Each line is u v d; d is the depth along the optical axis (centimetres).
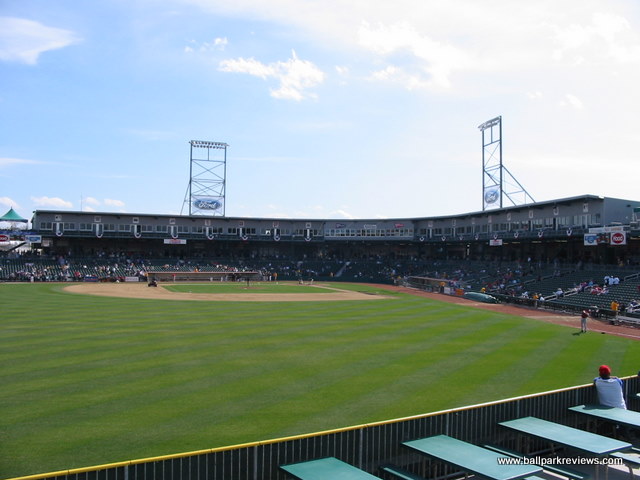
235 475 1038
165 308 4488
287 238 11269
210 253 11562
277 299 5769
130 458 1277
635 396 1617
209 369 2194
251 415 1612
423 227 10894
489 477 1020
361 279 10406
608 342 3184
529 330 3578
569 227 7275
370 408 1702
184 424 1522
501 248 9775
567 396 1492
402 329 3466
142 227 10469
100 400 1736
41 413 1598
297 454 1100
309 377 2098
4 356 2361
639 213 6462
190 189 10962
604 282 5791
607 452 1146
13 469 1207
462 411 1314
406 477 1133
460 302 6181
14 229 9850
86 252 10656
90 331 3086
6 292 5906
